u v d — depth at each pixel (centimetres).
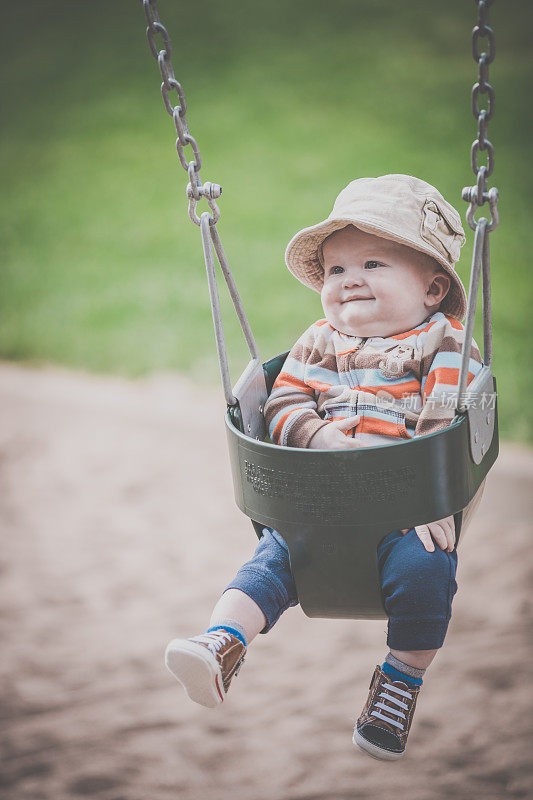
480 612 625
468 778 510
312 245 309
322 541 257
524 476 752
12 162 1484
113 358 1012
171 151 1466
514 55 1627
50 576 681
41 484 799
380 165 1356
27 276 1198
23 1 1967
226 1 1906
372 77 1612
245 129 1503
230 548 703
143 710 566
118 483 796
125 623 632
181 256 1198
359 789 505
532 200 1210
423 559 267
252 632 269
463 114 1462
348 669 586
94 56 1764
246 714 558
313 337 312
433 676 576
